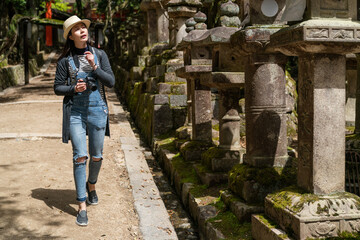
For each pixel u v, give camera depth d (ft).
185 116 27.17
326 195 9.16
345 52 8.89
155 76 33.14
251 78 12.30
